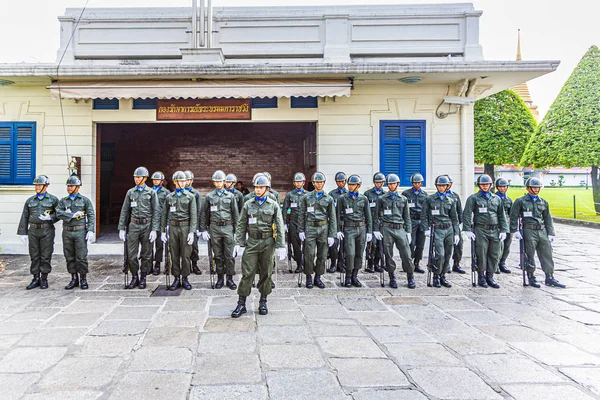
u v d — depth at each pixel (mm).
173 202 6160
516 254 9539
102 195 14078
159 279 6922
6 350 3840
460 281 6930
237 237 5094
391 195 6531
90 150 9141
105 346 3945
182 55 8711
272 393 3055
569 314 5098
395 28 9430
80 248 6137
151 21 9453
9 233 9094
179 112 8938
